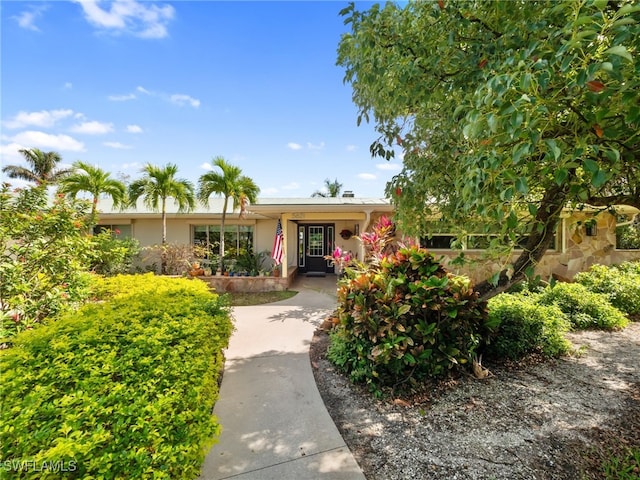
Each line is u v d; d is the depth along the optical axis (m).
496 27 2.17
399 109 2.96
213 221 13.69
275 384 3.73
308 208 8.87
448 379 3.74
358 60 2.79
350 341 3.96
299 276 13.45
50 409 1.61
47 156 20.64
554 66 1.53
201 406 1.87
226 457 2.48
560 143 1.56
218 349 3.23
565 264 9.21
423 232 3.80
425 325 3.64
